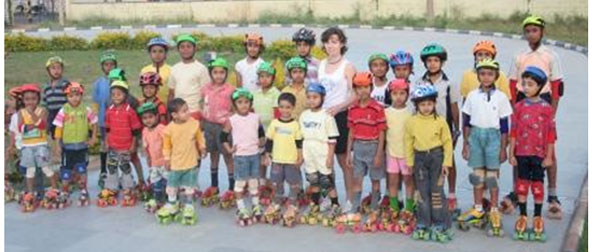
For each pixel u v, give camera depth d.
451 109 6.21
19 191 7.11
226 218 6.52
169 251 5.74
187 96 7.05
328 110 6.34
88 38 24.53
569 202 6.71
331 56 6.43
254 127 6.38
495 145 5.81
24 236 6.12
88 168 8.05
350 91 6.36
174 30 28.22
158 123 6.75
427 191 5.81
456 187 7.26
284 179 6.46
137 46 21.50
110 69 7.43
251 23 30.62
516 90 6.36
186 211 6.36
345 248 5.72
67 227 6.33
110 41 21.47
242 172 6.33
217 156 7.05
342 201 6.90
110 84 7.05
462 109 6.07
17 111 6.89
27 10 32.88
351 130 6.17
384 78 6.38
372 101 6.10
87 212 6.73
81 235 6.13
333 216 6.24
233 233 6.12
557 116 10.94
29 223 6.44
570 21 27.31
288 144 6.34
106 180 7.06
